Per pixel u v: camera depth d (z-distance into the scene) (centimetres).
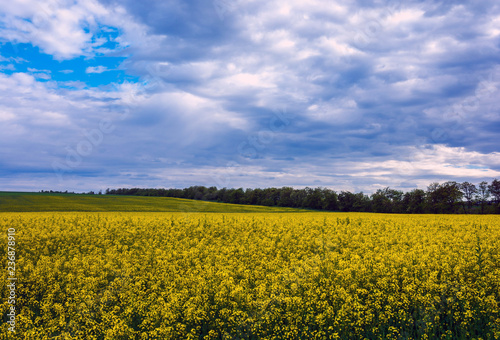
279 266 1085
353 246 1360
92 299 805
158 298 780
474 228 1788
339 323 690
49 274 974
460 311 730
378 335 663
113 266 1091
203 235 1739
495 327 645
